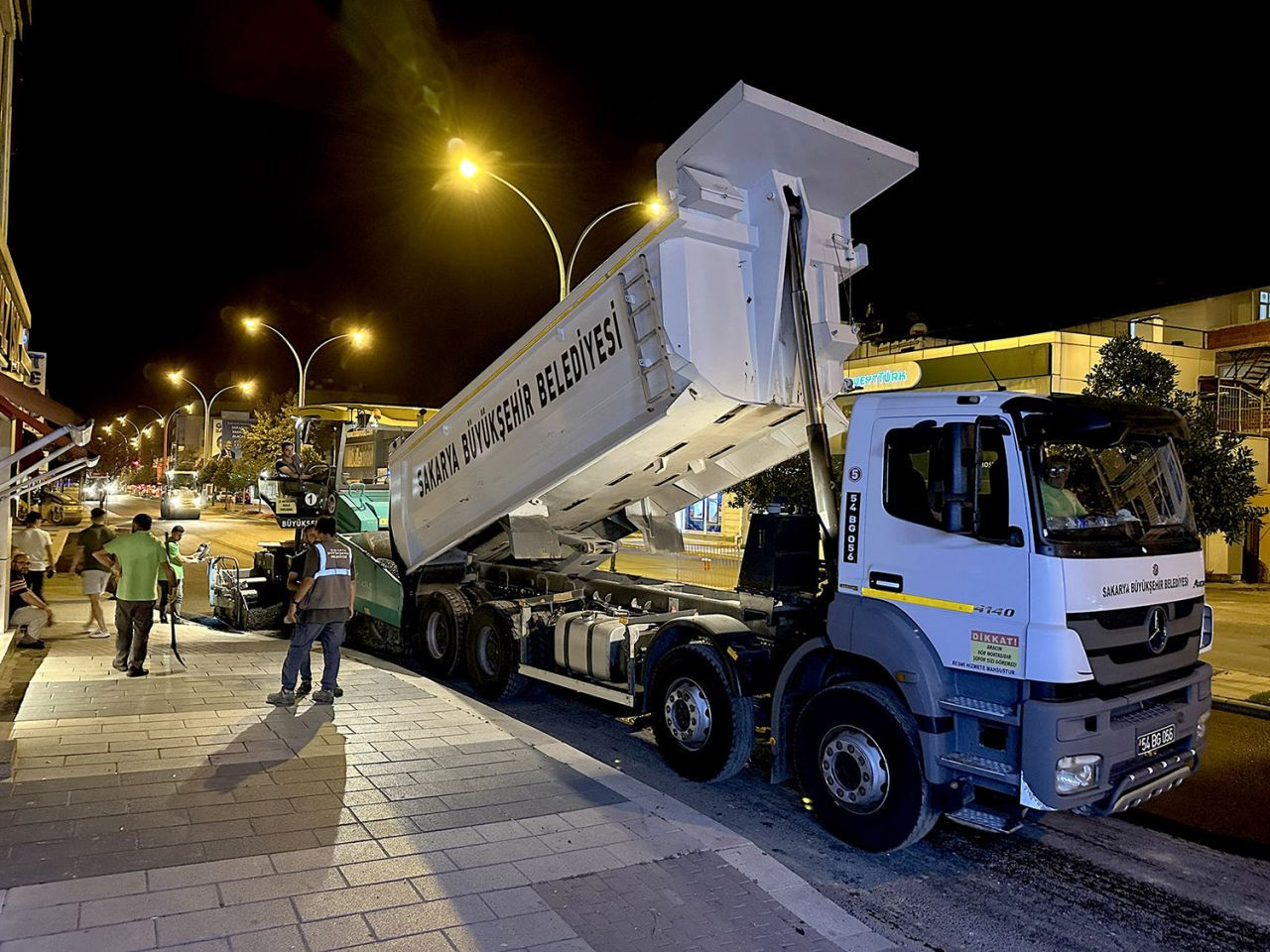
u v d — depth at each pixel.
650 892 4.43
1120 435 5.22
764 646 6.48
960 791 5.12
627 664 7.34
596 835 5.07
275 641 11.69
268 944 3.67
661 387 6.38
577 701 9.16
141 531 8.80
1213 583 26.94
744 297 6.36
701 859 4.84
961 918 4.61
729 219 6.22
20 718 7.00
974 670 4.90
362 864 4.51
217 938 3.70
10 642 10.39
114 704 7.52
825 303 6.49
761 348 6.32
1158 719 5.02
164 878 4.23
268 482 13.12
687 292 6.05
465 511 9.12
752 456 7.78
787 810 6.12
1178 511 5.69
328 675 7.82
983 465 5.02
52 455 6.22
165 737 6.58
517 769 6.17
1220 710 9.72
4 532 10.66
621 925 4.06
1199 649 5.60
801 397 6.59
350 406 12.77
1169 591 5.30
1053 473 4.93
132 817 4.98
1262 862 5.48
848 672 5.69
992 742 4.90
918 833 5.11
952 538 5.07
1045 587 4.66
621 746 7.62
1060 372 22.94
